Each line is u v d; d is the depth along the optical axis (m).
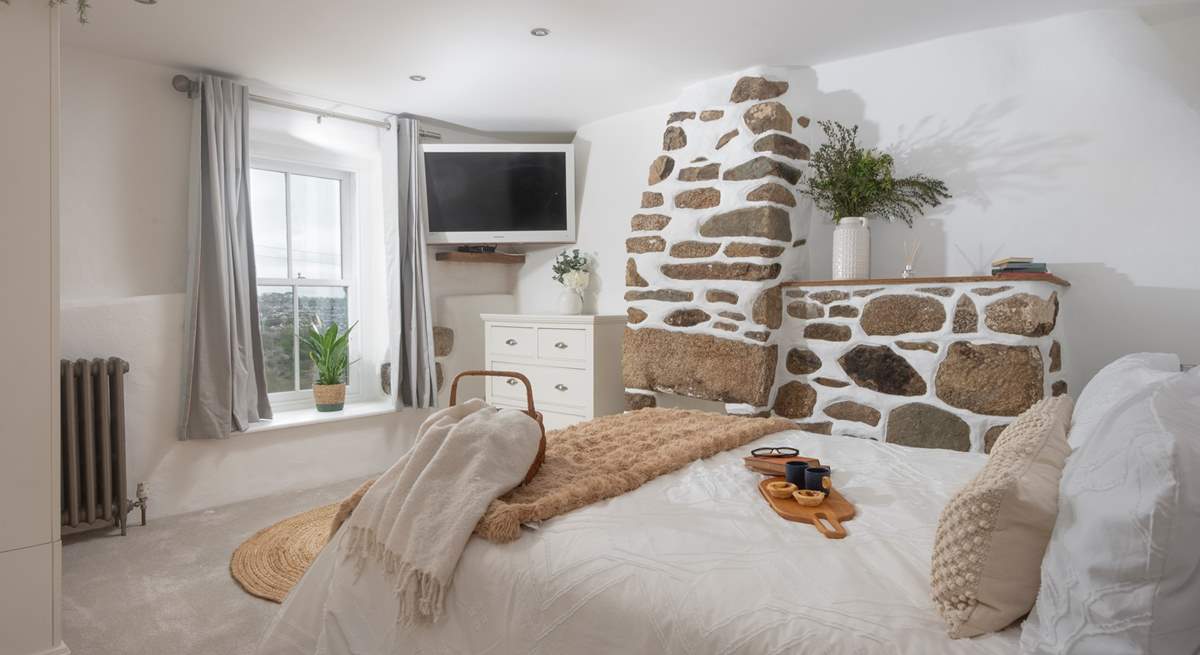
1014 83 2.85
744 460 1.79
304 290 4.11
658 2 2.64
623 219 4.24
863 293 2.99
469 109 4.10
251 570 2.58
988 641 0.89
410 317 4.20
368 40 3.00
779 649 0.94
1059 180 2.76
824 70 3.36
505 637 1.23
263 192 3.92
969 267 2.98
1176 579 0.71
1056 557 0.83
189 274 3.28
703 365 3.39
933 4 2.65
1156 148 2.56
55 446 1.85
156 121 3.28
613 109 4.11
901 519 1.35
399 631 1.36
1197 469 0.73
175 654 1.97
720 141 3.43
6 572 1.77
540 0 2.62
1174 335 2.54
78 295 3.05
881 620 0.95
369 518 1.47
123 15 2.72
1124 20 2.62
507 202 4.32
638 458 1.80
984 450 2.63
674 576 1.12
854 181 3.06
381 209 4.31
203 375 3.32
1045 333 2.54
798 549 1.20
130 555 2.74
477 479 1.43
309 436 3.82
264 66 3.32
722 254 3.35
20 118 1.78
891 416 2.89
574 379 3.84
